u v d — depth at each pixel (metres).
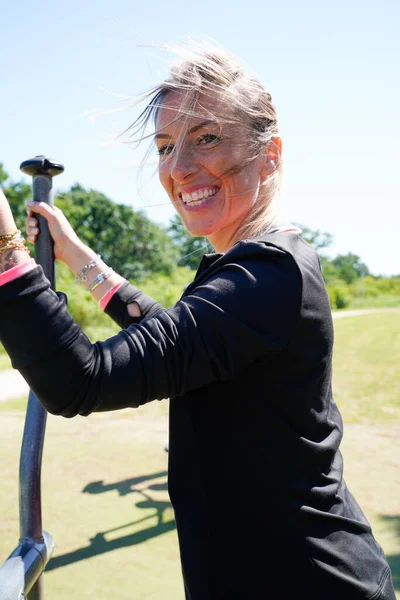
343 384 7.96
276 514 1.01
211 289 0.96
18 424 5.67
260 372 1.00
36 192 1.34
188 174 1.13
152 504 3.52
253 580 1.01
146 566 2.72
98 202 44.91
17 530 3.11
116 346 0.89
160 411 6.10
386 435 5.14
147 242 46.69
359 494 3.59
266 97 1.17
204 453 1.04
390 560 2.69
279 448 1.01
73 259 1.47
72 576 2.62
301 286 0.98
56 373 0.85
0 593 0.85
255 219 1.18
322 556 1.00
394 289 65.75
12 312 0.84
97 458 4.43
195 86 1.09
